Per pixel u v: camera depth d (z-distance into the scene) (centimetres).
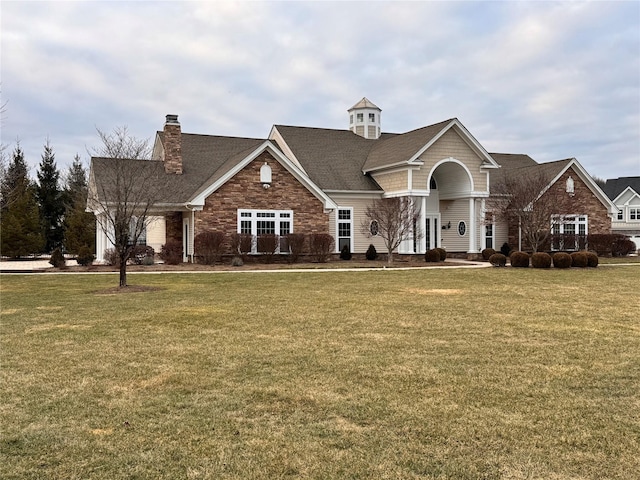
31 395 608
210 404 577
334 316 1096
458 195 3206
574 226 3509
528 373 690
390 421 529
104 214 1800
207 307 1213
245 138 3400
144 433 503
